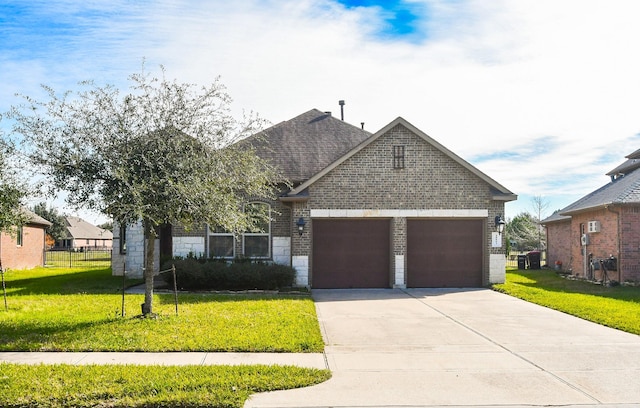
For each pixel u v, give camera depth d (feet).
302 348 30.07
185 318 37.96
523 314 43.06
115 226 70.69
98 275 77.66
